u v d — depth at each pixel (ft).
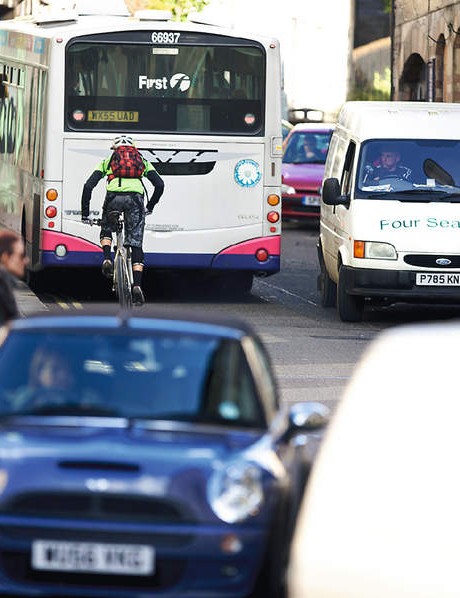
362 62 525.75
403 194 178.81
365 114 185.98
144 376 71.05
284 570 66.08
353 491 49.06
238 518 63.77
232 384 71.05
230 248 191.42
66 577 63.67
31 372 71.51
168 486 63.87
